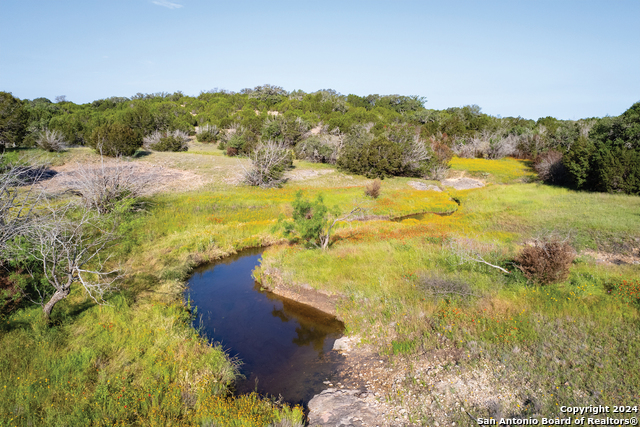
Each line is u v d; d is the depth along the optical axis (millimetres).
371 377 7320
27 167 12234
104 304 9570
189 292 12328
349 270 12750
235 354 8555
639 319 7820
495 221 20109
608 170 25703
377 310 9953
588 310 8414
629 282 9555
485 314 8711
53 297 8383
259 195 26484
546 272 9992
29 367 6793
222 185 28875
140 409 6105
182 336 8672
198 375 7168
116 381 6617
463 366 6988
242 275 14008
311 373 7742
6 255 8883
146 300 10617
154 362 7477
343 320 10094
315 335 9500
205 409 6008
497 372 6660
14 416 5484
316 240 16219
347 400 6602
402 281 11352
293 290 12172
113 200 18719
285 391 7129
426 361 7441
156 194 24609
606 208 20094
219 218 20625
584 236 15367
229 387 7219
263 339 9305
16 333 7832
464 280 10719
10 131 28969
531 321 8188
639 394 5625
